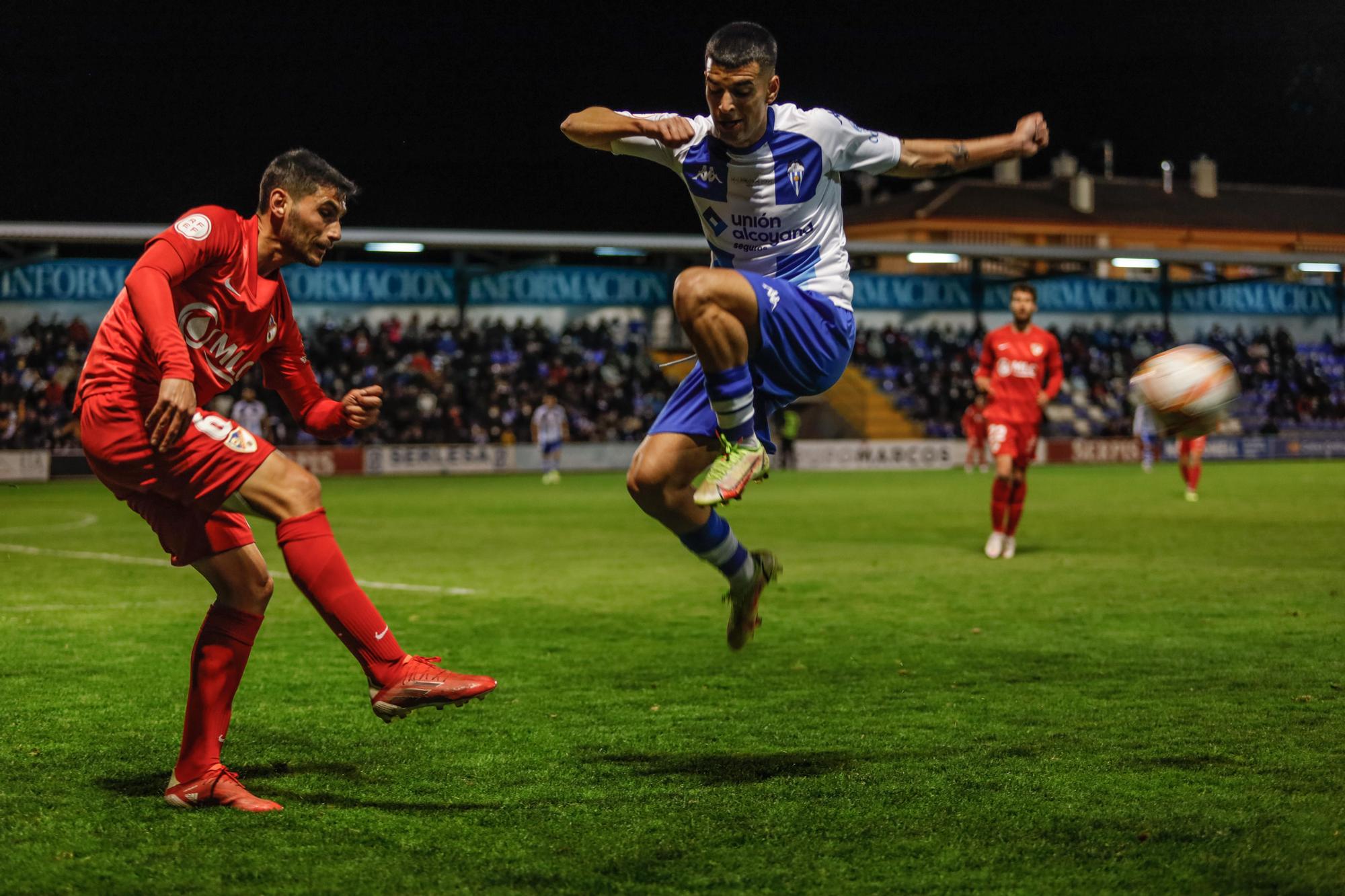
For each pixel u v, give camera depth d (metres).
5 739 4.79
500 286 37.06
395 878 3.25
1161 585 9.59
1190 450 20.09
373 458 32.53
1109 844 3.48
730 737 4.84
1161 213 58.09
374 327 36.03
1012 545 11.81
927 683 5.91
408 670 3.83
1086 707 5.33
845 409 39.47
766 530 15.00
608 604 8.82
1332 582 9.68
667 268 38.00
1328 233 59.56
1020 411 11.61
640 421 36.56
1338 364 44.22
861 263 42.47
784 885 3.18
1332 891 3.12
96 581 10.05
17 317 32.66
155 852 3.46
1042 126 4.56
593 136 4.23
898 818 3.74
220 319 3.91
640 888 3.16
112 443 3.80
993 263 49.78
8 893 3.15
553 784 4.16
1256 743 4.65
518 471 34.09
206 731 3.91
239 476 3.78
